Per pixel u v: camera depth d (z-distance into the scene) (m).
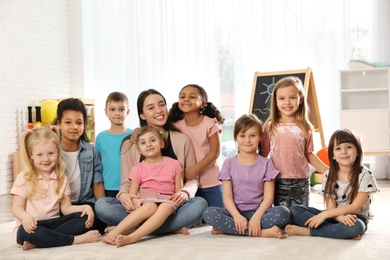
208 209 2.28
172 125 2.71
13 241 2.29
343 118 4.49
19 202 2.19
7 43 4.61
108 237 2.13
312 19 4.79
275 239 2.14
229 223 2.26
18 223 2.22
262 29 4.91
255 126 2.39
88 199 2.53
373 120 4.40
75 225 2.20
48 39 5.16
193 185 2.47
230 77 5.09
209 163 2.63
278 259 1.81
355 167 2.22
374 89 4.43
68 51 5.48
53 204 2.24
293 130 2.47
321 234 2.18
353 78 4.65
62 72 5.37
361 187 2.18
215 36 5.06
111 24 5.39
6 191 4.54
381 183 4.28
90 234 2.20
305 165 2.50
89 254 1.95
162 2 5.22
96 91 5.45
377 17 4.64
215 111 2.79
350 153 2.19
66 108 2.47
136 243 2.12
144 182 2.44
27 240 2.07
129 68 5.34
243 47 4.98
